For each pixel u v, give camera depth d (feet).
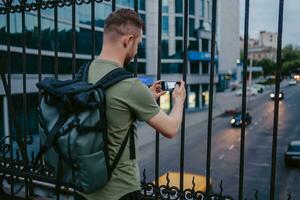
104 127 5.71
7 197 12.98
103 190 6.17
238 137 93.35
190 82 140.26
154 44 112.27
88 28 65.10
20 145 12.60
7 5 12.34
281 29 8.30
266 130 102.89
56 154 5.99
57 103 5.98
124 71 6.03
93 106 5.58
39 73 11.73
